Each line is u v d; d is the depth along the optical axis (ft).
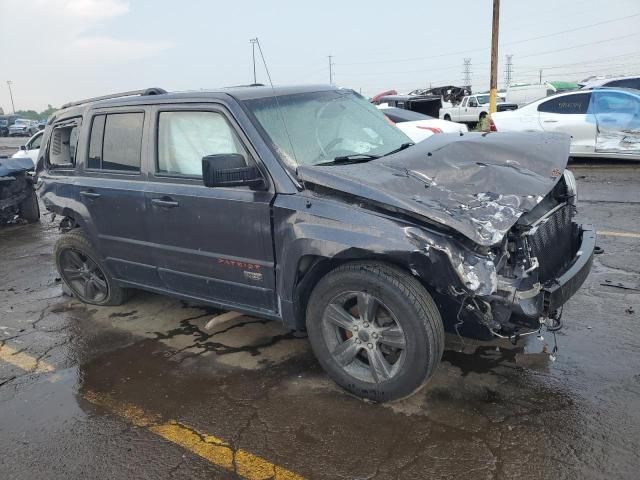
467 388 11.11
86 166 15.49
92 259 16.35
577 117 36.68
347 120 13.58
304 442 9.88
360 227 9.91
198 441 10.19
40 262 23.34
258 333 14.51
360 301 10.48
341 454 9.48
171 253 13.47
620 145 35.40
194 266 13.09
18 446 10.47
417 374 10.11
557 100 37.81
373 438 9.82
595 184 30.76
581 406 10.28
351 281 10.39
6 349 14.73
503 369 11.71
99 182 14.89
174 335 14.83
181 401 11.57
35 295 18.95
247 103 12.18
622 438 9.34
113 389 12.30
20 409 11.75
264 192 11.32
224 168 10.77
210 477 9.23
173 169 13.24
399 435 9.84
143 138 13.78
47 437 10.68
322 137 12.53
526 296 9.52
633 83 49.83
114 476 9.45
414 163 11.48
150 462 9.73
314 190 10.82
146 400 11.73
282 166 11.28
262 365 12.79
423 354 9.95
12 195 30.63
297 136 12.12
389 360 11.00
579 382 11.04
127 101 14.46
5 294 19.33
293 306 11.42
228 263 12.30
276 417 10.69
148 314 16.39
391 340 10.33
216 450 9.89
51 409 11.67
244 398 11.47
